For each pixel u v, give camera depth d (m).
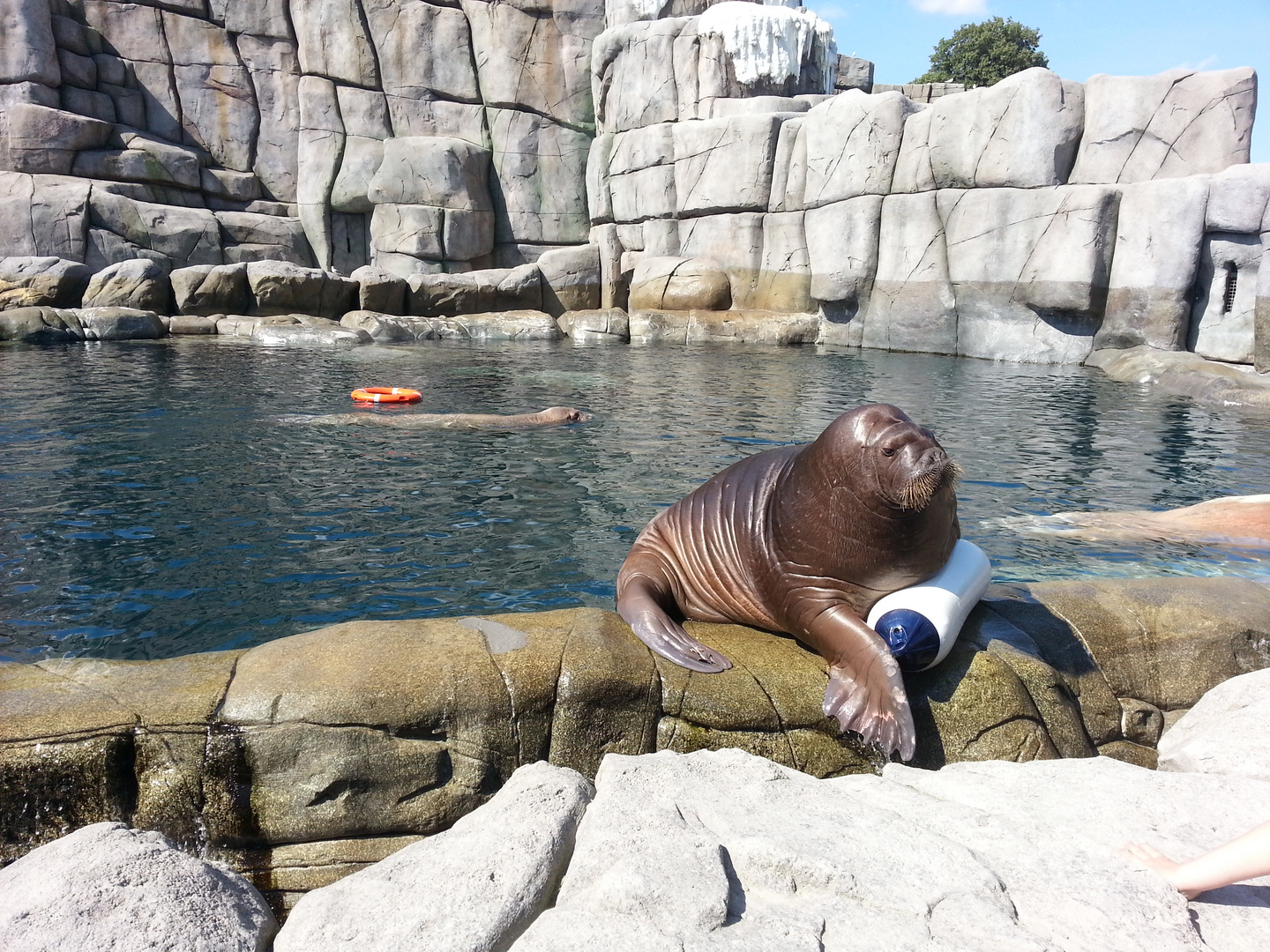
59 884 2.29
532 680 3.23
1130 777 2.99
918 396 11.91
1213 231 14.38
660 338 18.83
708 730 3.33
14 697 3.01
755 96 20.69
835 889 2.30
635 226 21.95
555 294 21.47
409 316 19.17
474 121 22.88
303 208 22.12
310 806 2.98
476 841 2.53
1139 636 3.96
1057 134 15.52
